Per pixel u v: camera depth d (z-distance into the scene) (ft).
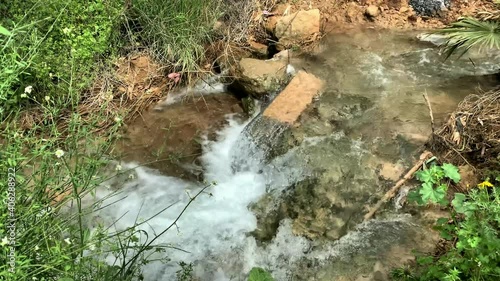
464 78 9.93
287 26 11.03
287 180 8.35
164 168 8.75
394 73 10.15
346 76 10.11
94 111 9.43
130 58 10.26
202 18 10.82
